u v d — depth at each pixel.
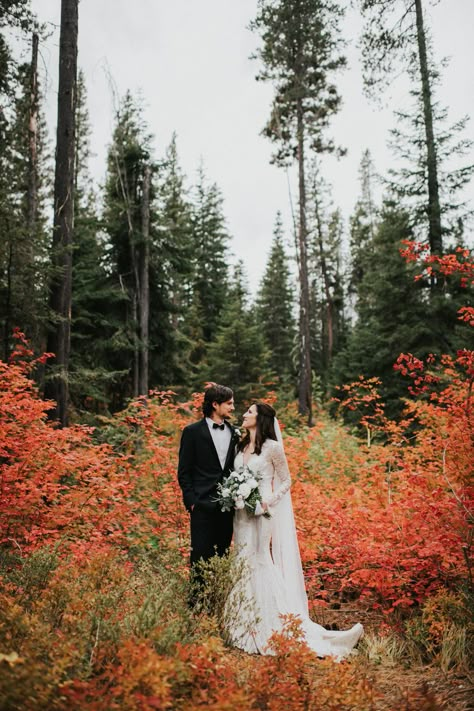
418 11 14.25
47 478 5.74
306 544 5.51
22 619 2.82
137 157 17.05
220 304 35.22
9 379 6.18
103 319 16.25
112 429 8.66
